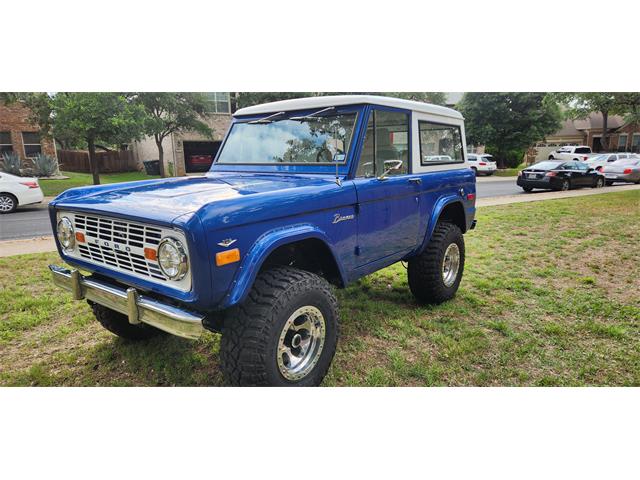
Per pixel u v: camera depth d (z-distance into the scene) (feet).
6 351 12.61
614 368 11.82
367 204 11.93
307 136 12.66
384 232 12.75
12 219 37.35
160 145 75.92
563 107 127.85
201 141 92.32
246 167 13.60
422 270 15.12
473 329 13.92
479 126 106.01
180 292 8.41
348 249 11.54
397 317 14.84
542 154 137.08
